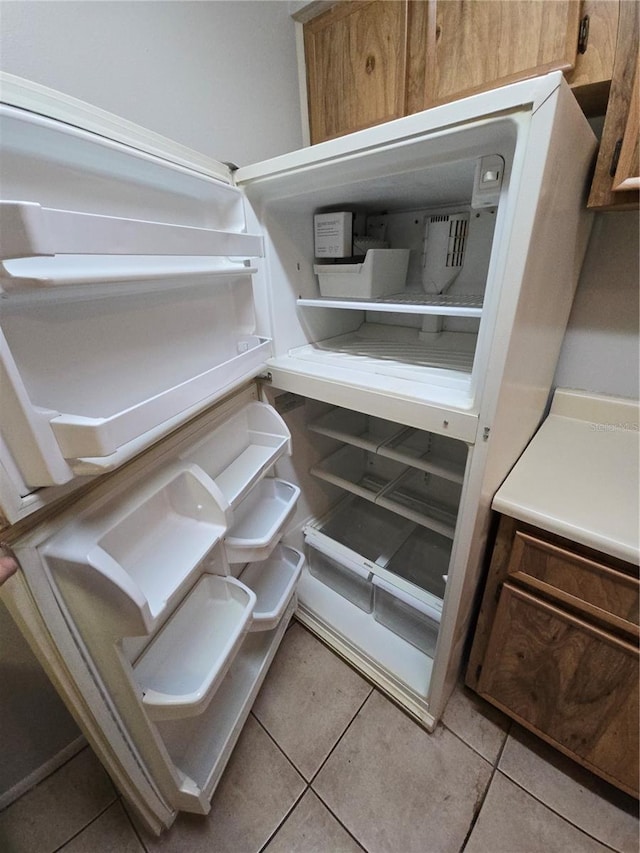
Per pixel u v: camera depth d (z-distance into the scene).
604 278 1.09
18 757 1.02
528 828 0.97
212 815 1.00
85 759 1.12
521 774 1.07
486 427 0.72
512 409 0.81
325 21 1.08
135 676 0.74
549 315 0.88
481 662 1.09
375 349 1.23
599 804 1.00
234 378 0.81
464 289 1.19
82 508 0.60
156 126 0.91
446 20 0.84
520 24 0.75
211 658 0.83
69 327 0.53
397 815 1.00
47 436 0.45
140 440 0.56
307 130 1.29
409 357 1.12
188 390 0.64
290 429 1.37
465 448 1.46
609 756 0.92
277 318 1.13
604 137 0.74
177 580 0.68
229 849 0.95
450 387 0.85
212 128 1.04
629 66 0.67
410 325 1.41
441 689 1.08
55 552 0.55
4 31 0.65
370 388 0.88
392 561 1.54
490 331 0.66
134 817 1.01
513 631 0.97
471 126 0.58
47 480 0.47
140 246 0.50
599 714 0.90
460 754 1.12
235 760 1.12
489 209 1.07
